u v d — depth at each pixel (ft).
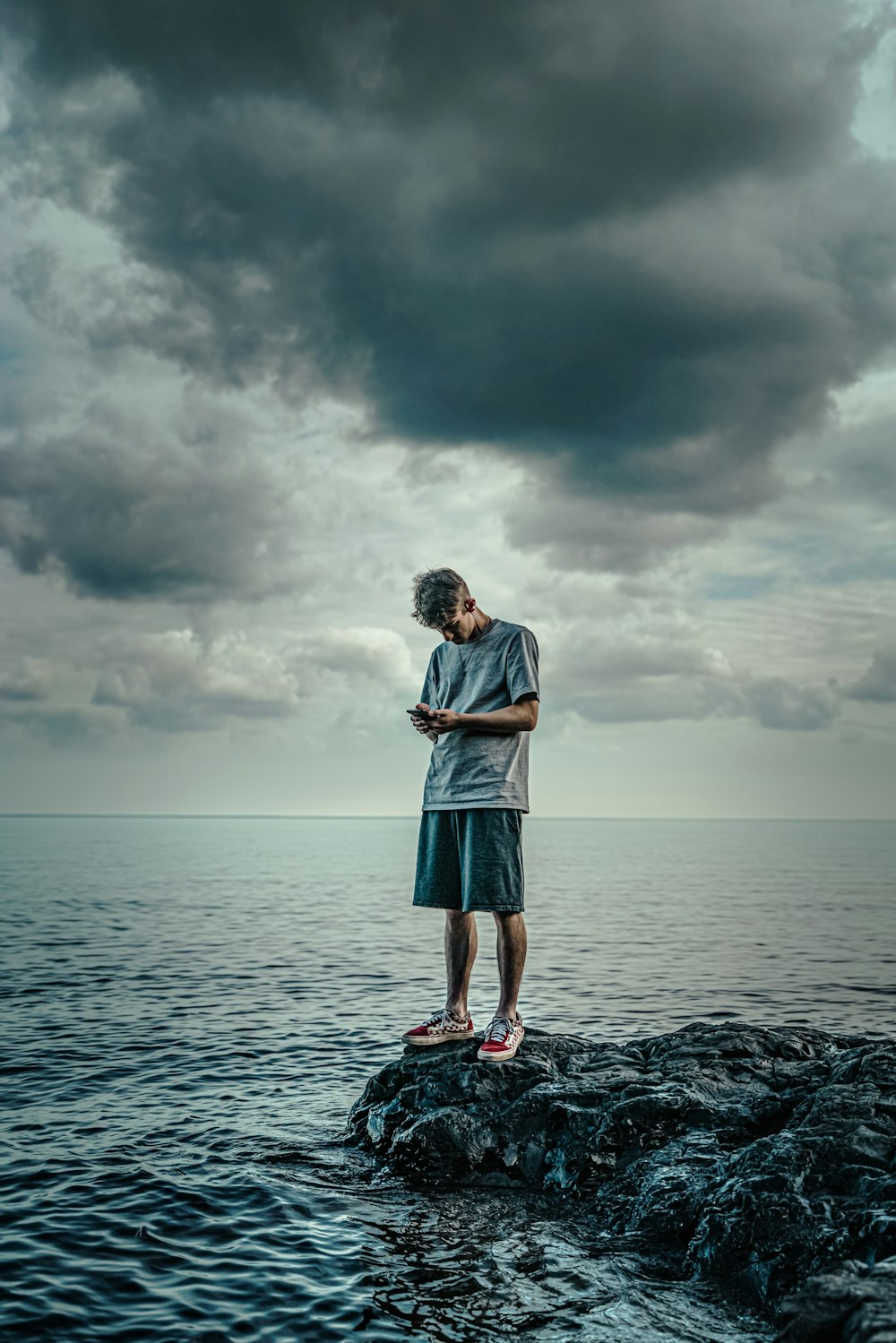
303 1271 13.46
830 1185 13.67
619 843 408.87
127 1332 11.77
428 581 19.29
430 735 19.06
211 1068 27.50
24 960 52.08
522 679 19.06
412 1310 12.29
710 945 65.87
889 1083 16.16
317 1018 36.22
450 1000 20.47
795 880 157.07
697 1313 12.19
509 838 19.20
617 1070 19.12
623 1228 14.94
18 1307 12.40
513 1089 18.48
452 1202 16.22
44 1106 23.06
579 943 66.13
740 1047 20.02
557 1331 11.66
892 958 60.13
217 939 64.64
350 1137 19.89
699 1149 16.01
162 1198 16.31
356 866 193.57
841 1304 9.50
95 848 273.75
